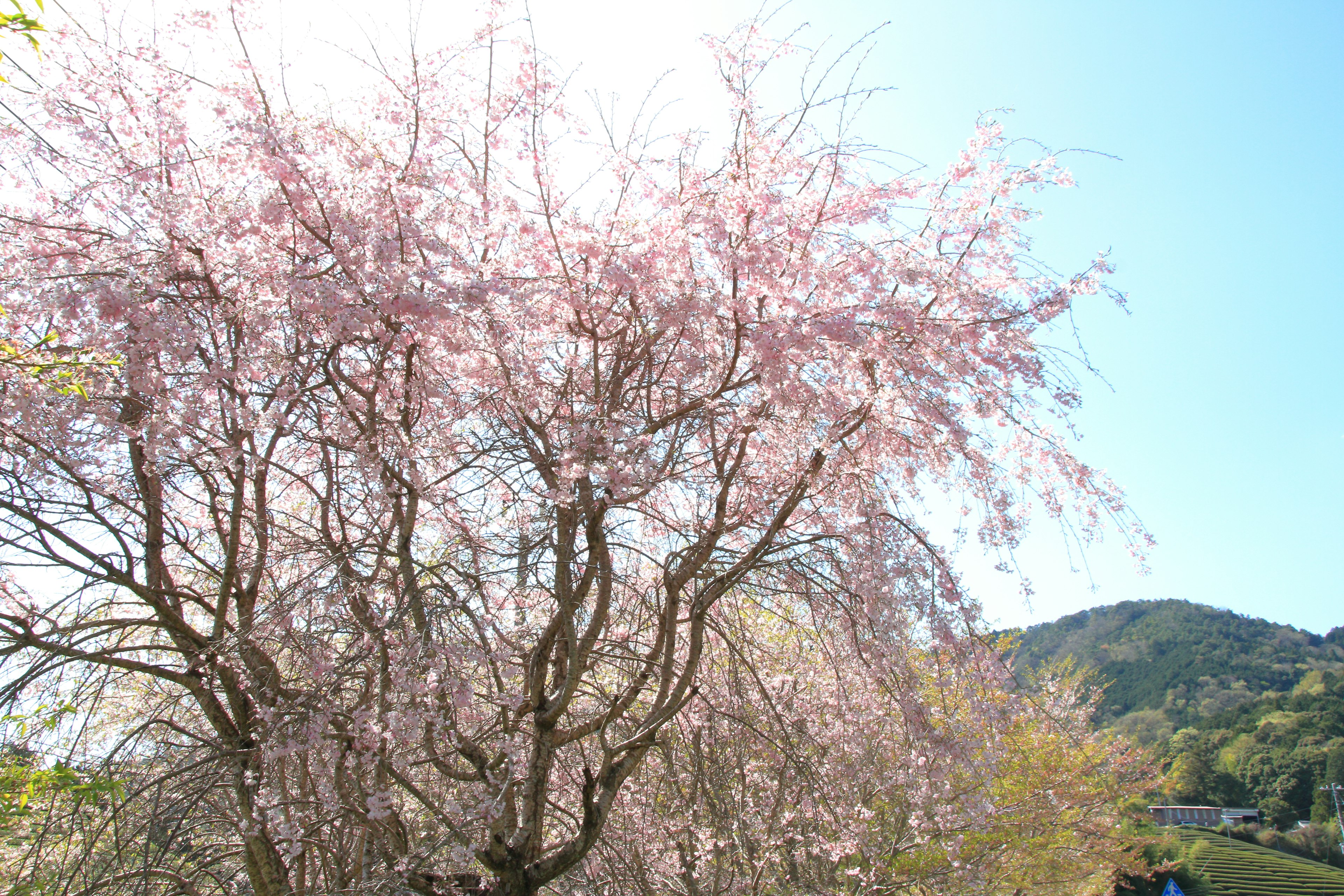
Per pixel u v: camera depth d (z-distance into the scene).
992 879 10.36
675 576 5.83
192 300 4.78
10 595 5.25
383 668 4.59
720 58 5.57
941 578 5.61
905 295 5.50
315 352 5.23
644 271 5.21
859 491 5.80
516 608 6.00
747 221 5.29
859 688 7.07
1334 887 31.67
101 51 5.03
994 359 5.65
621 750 5.46
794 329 4.81
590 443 4.98
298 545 5.59
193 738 5.18
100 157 5.16
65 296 4.12
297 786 6.15
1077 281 5.50
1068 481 5.90
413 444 4.91
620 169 5.68
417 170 4.96
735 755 6.80
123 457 5.31
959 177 5.82
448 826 4.72
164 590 5.23
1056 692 11.88
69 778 4.49
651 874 6.89
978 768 5.58
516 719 5.46
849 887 9.05
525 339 5.55
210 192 5.25
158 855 4.50
